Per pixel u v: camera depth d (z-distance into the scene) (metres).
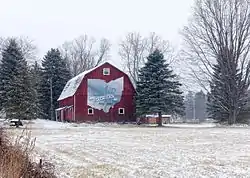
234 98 50.72
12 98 42.66
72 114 55.25
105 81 55.41
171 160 14.74
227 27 50.75
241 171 12.29
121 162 14.12
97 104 55.00
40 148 18.58
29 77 44.38
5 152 9.20
